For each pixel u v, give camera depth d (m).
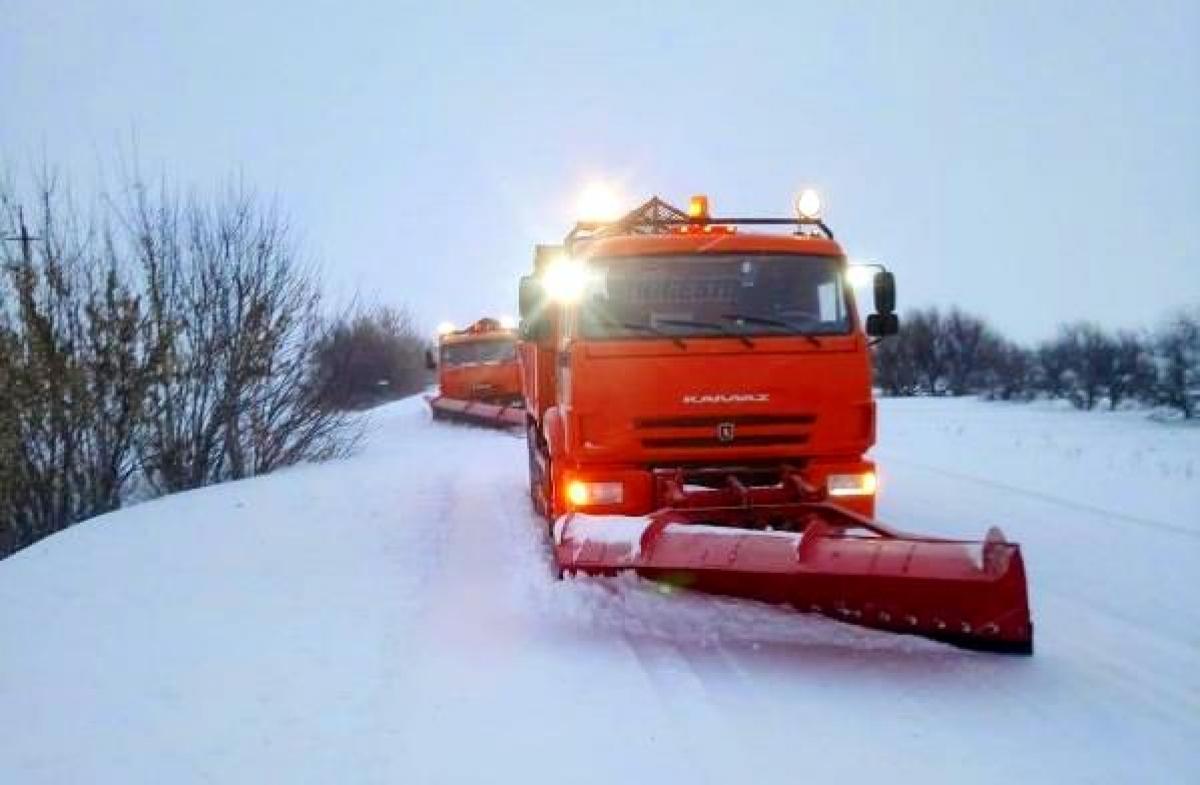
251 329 13.10
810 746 4.23
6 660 5.17
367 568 7.35
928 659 5.33
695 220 7.79
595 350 6.51
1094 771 4.00
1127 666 5.20
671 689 4.89
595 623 5.91
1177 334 30.38
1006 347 41.47
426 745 4.20
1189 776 3.96
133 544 8.03
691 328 6.64
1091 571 7.10
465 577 7.13
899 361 42.06
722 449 6.52
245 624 5.84
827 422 6.58
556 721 4.47
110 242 11.72
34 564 7.34
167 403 12.12
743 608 6.00
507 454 16.16
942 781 3.91
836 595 5.64
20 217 11.07
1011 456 14.15
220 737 4.23
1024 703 4.72
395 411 30.80
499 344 24.34
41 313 10.80
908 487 11.23
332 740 4.21
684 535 5.49
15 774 3.88
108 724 4.35
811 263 6.80
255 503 10.08
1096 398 30.55
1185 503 9.59
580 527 5.74
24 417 10.57
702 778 3.92
